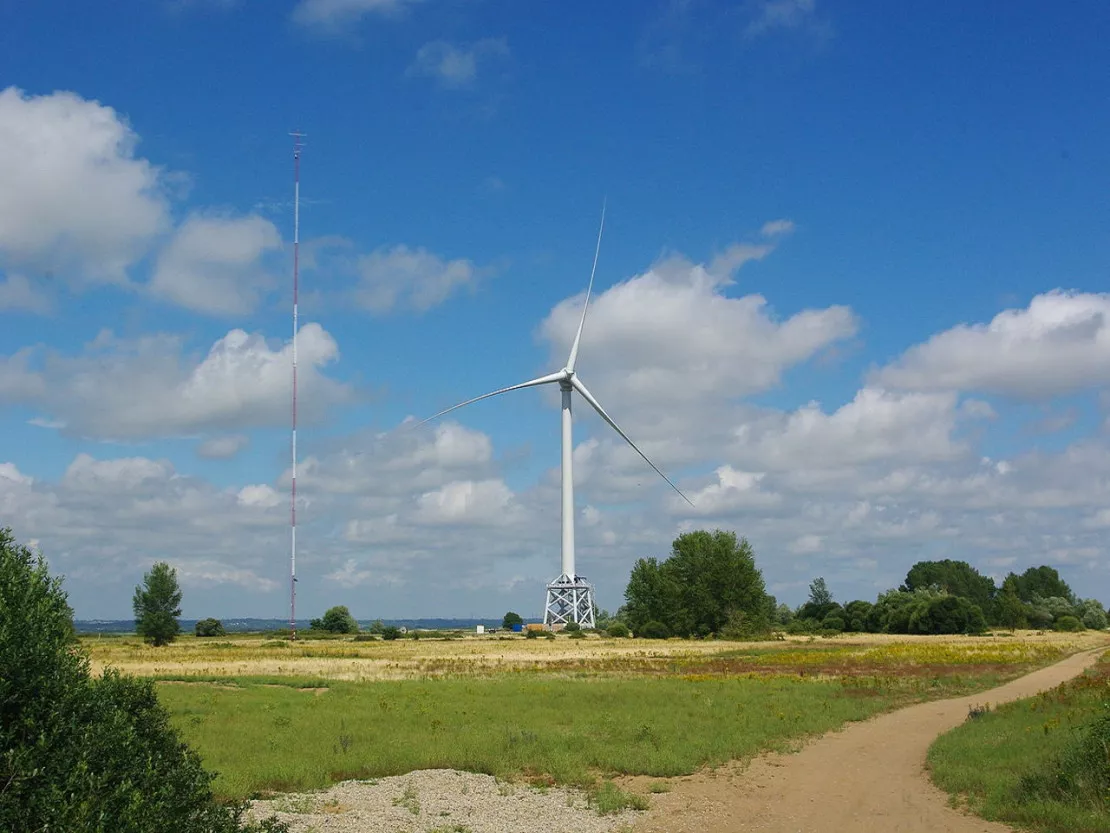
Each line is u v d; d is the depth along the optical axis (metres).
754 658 89.12
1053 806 18.73
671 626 155.62
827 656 90.69
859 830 18.72
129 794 10.85
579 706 41.81
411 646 127.62
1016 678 62.66
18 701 10.59
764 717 37.75
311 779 23.91
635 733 32.09
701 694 48.19
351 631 190.38
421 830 18.92
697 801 21.88
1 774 10.03
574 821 19.78
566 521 170.12
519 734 31.38
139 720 12.65
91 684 11.81
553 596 171.38
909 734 34.56
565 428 158.38
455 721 36.00
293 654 101.00
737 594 154.00
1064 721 31.52
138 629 129.50
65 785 10.30
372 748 28.92
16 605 11.09
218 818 13.00
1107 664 73.06
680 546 159.38
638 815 20.39
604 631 168.25
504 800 22.02
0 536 11.91
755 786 23.78
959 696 50.81
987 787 21.62
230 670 71.38
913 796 22.12
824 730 35.34
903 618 166.50
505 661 86.31
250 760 26.34
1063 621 179.00
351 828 19.03
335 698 46.72
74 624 12.27
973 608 157.62
